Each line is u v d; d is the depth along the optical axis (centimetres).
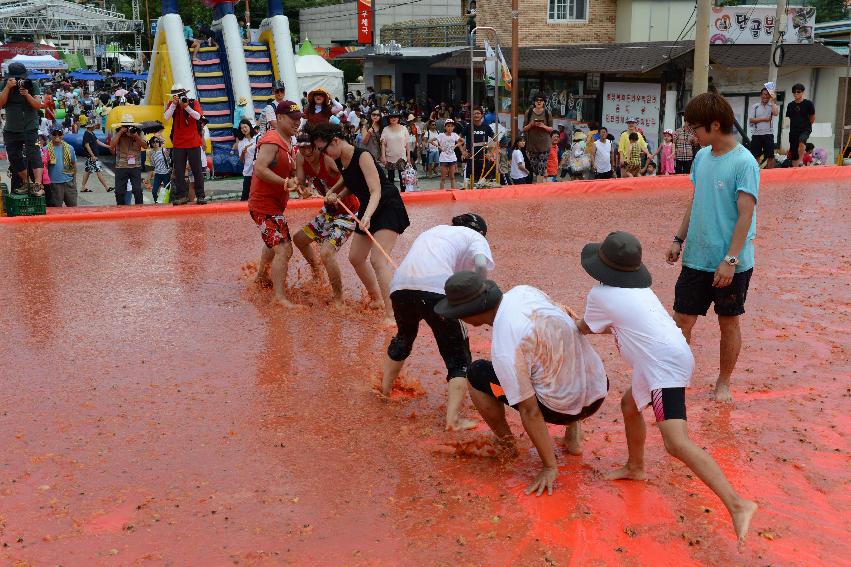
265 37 2541
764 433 499
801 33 2442
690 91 2334
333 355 648
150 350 662
